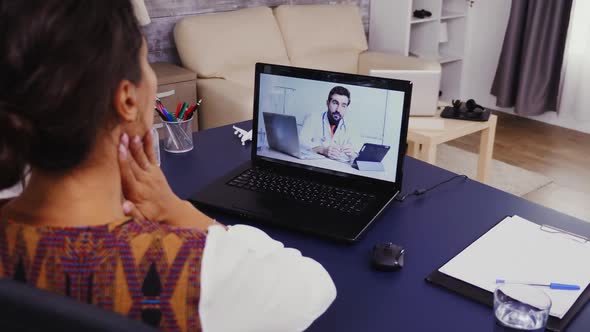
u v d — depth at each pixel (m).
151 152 0.88
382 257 1.02
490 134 2.77
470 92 4.71
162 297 0.56
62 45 0.48
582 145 3.76
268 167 1.40
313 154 1.34
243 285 0.59
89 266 0.55
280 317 0.62
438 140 2.53
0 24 0.47
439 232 1.14
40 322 0.49
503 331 0.82
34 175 0.57
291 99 1.34
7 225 0.58
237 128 1.71
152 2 3.17
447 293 0.95
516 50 4.09
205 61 3.11
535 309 0.83
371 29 4.29
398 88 1.22
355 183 1.31
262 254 0.63
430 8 4.32
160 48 3.29
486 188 1.34
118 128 0.59
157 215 0.89
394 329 0.87
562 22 3.87
